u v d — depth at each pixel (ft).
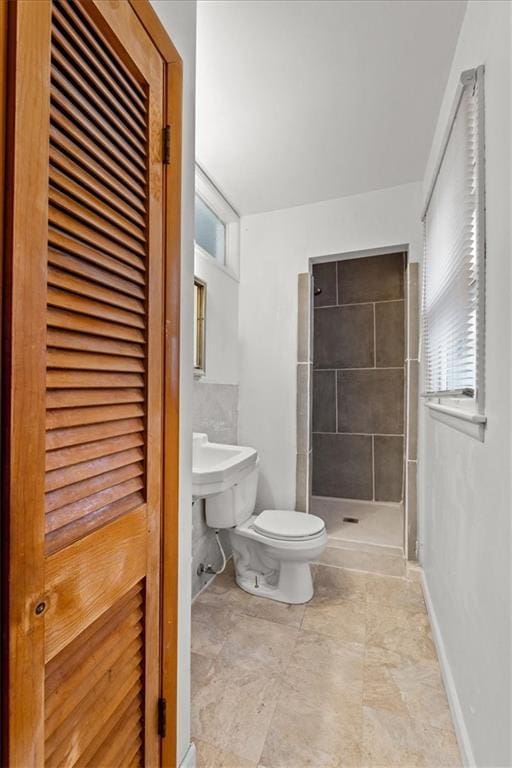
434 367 5.94
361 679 4.74
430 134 6.18
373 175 7.41
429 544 6.35
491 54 3.22
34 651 1.76
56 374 1.92
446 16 4.15
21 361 1.68
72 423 2.04
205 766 3.65
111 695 2.41
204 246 7.91
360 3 4.00
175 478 3.18
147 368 2.77
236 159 6.89
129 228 2.54
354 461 11.73
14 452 1.65
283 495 8.72
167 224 3.07
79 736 2.11
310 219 8.54
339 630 5.70
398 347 11.38
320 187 7.85
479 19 3.60
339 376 11.93
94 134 2.17
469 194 3.89
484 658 3.22
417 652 5.23
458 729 3.86
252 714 4.23
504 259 2.85
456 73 4.58
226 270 8.44
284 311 8.76
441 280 5.33
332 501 11.63
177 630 3.24
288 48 4.55
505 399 2.80
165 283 3.05
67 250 1.99
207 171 7.27
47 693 1.88
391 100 5.43
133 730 2.66
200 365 7.22
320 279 12.14
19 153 1.65
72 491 2.06
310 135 6.23
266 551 6.51
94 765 2.24
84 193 2.11
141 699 2.76
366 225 8.04
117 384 2.44
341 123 5.93
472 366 3.84
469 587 3.73
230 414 8.63
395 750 3.82
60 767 1.96
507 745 2.69
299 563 6.49
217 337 8.02
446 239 4.98
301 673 4.83
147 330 2.76
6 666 1.63
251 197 8.25
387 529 9.23
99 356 2.28
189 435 3.60
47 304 1.84
